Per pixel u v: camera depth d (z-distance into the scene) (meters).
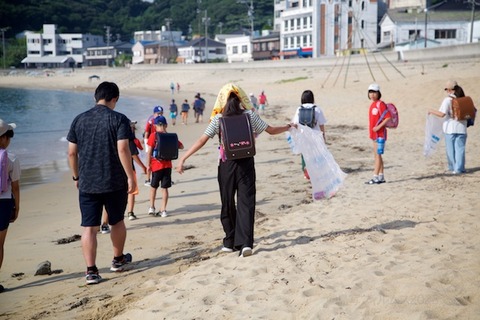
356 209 7.78
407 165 11.86
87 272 5.71
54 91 91.31
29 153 20.19
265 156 15.59
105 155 5.43
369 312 3.98
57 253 7.12
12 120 36.88
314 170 6.51
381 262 5.12
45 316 4.79
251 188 5.87
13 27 160.50
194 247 6.91
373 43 78.50
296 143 6.52
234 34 128.25
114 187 5.52
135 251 6.89
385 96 27.59
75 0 185.25
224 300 4.57
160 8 185.50
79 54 148.12
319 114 8.84
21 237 8.24
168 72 94.31
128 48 145.38
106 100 5.57
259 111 35.12
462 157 10.20
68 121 35.66
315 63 68.31
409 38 70.56
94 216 5.62
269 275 5.09
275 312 4.20
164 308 4.53
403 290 4.29
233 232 6.17
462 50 46.72
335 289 4.52
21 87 107.44
